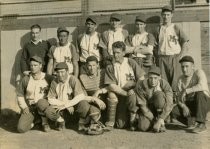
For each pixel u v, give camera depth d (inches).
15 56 293.3
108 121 222.5
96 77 232.8
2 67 295.0
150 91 214.4
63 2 285.6
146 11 274.2
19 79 287.1
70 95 223.8
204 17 267.7
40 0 289.1
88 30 257.6
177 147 186.1
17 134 219.6
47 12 288.4
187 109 213.9
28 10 291.7
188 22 270.2
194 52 270.2
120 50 227.6
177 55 250.4
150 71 211.6
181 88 223.0
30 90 228.7
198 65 269.6
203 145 189.0
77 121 238.4
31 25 290.7
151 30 273.0
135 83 225.8
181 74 250.7
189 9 270.2
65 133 217.5
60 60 253.1
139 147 188.2
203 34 268.7
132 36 255.0
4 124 249.1
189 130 215.8
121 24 277.4
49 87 231.9
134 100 213.6
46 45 267.3
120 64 229.6
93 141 200.5
